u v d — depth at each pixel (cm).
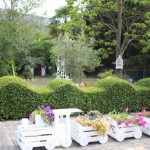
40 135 439
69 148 450
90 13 1127
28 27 2100
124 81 773
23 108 657
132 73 1888
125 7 1209
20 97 652
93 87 774
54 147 447
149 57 1856
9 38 1541
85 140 464
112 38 1596
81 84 1072
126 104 770
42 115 474
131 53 2020
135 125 514
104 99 740
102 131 471
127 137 511
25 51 2183
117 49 1136
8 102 644
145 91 796
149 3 1073
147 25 1178
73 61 1169
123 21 1265
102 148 451
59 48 1175
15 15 1959
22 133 426
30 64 2548
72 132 492
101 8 1089
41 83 2019
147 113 564
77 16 1065
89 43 1258
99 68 2408
